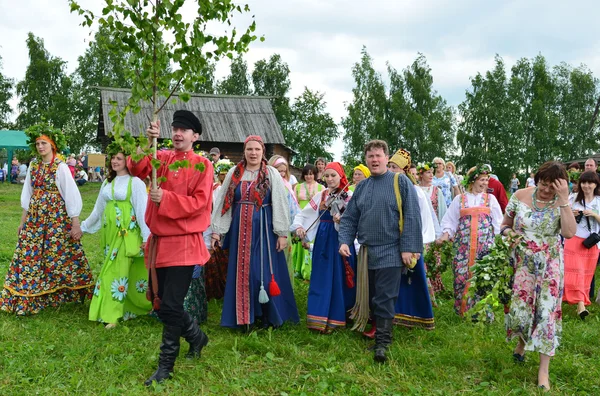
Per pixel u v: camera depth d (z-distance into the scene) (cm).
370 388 411
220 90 5906
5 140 3178
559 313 435
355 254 571
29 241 568
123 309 552
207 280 663
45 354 452
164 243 408
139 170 416
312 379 423
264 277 544
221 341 501
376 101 5325
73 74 5091
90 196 2431
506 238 454
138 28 365
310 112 5659
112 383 397
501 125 5400
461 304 623
